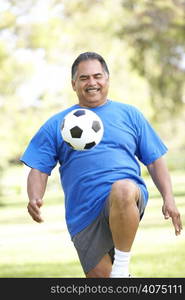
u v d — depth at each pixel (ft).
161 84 110.11
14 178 113.50
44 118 114.73
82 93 21.16
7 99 115.14
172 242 41.42
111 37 108.37
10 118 113.70
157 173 21.08
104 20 109.70
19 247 43.65
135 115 21.42
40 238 48.19
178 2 108.78
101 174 20.30
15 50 120.26
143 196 20.02
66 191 20.95
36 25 119.55
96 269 20.44
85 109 20.95
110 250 20.45
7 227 57.21
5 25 121.08
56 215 65.98
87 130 20.43
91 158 20.48
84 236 20.44
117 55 107.65
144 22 106.63
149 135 21.36
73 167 20.66
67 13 118.11
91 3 114.83
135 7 110.22
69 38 114.01
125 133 20.90
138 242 41.98
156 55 107.34
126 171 20.31
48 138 21.18
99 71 21.04
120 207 18.84
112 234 19.34
